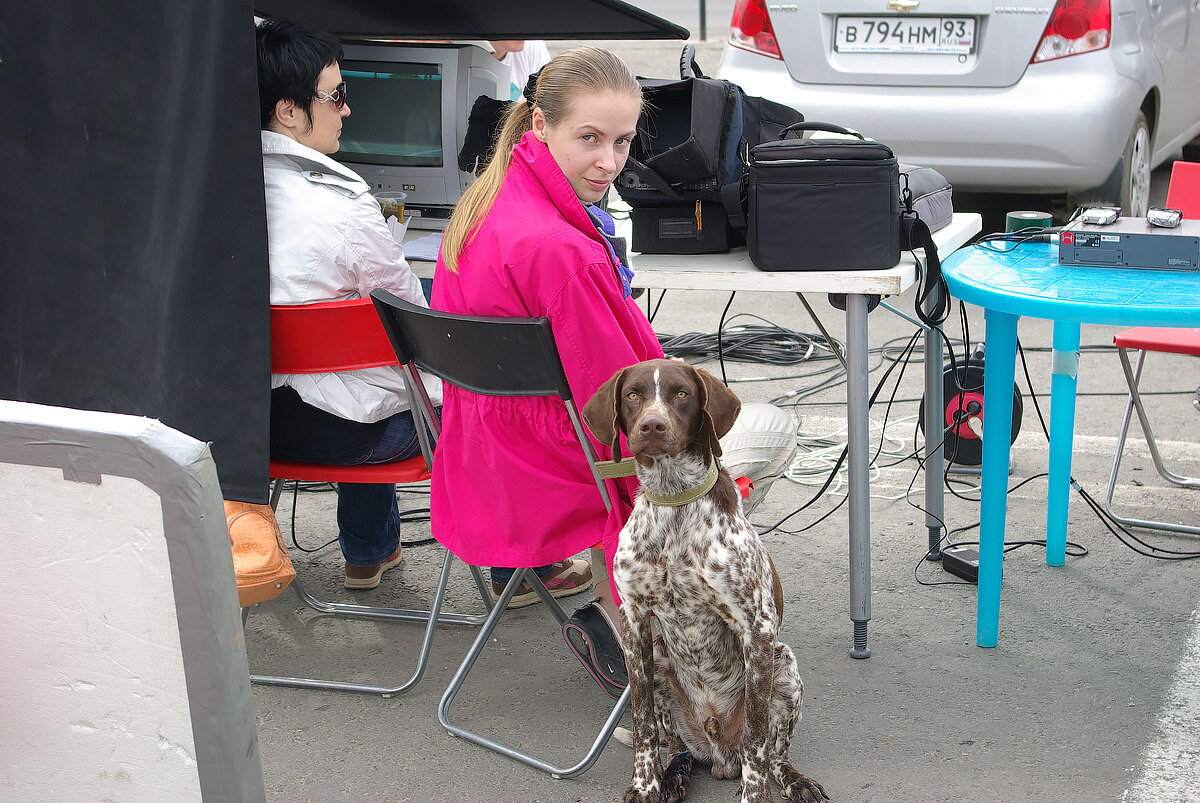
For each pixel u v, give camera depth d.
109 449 1.24
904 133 5.54
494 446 2.56
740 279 2.88
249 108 2.59
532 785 2.55
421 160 4.15
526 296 2.45
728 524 2.29
